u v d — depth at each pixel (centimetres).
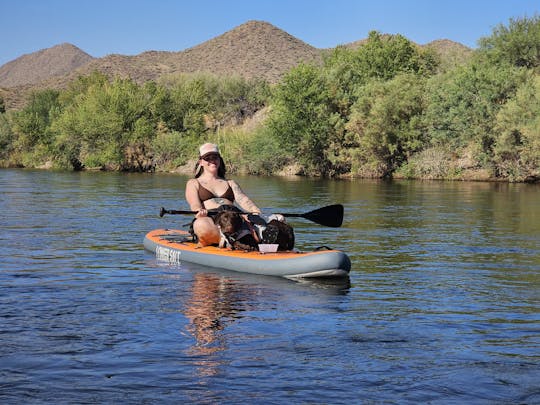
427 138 4347
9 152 7219
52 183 3183
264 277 760
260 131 5338
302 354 454
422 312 586
